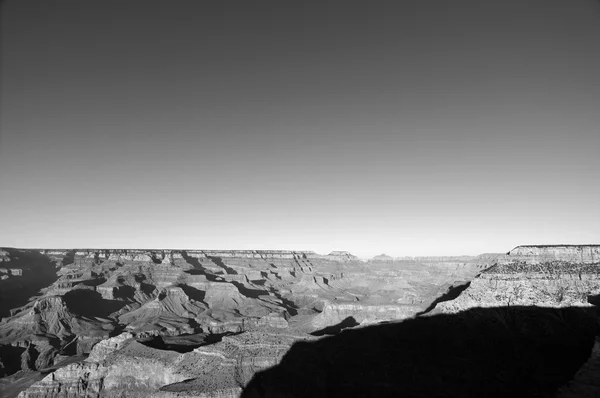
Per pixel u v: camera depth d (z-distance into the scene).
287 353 118.12
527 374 103.00
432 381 108.25
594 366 72.94
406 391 105.50
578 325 115.75
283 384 106.38
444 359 116.31
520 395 96.31
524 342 115.19
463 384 105.06
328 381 114.38
